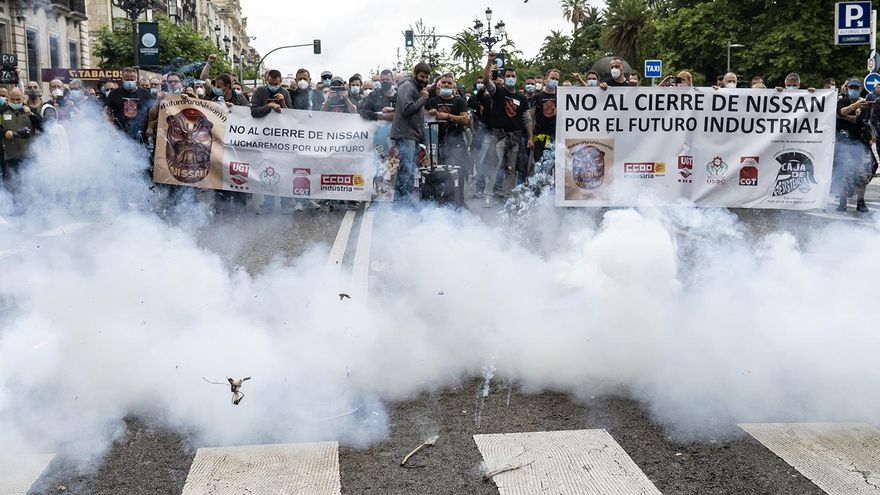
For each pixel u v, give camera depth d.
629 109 10.14
